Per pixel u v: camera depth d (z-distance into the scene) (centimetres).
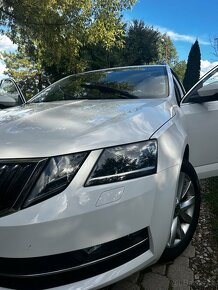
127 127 247
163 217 238
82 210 208
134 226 224
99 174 218
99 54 2681
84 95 373
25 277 210
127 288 263
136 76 395
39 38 1372
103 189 215
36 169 212
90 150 221
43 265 210
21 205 206
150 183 232
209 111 362
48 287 214
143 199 227
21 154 216
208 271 286
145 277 276
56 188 209
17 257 204
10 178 211
